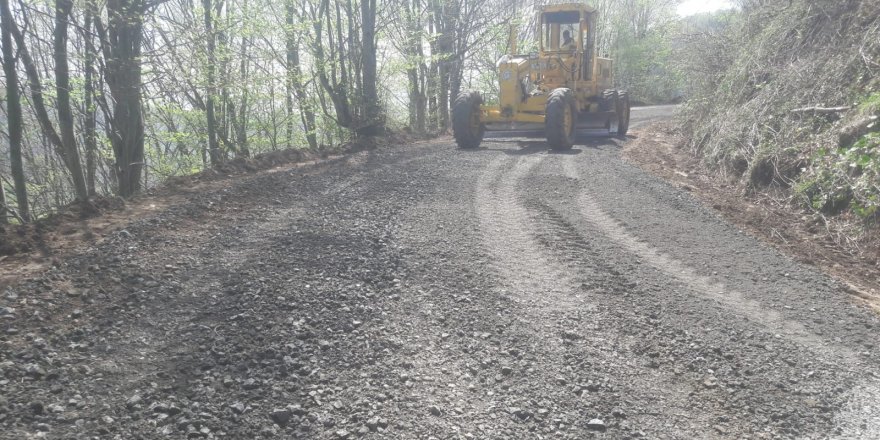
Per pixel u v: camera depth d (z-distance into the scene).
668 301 4.34
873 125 6.83
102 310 3.64
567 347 3.57
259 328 3.54
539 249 5.35
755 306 4.35
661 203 7.36
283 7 14.73
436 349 3.46
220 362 3.15
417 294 4.20
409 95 21.45
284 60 15.30
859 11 9.27
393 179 8.43
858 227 6.31
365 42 14.45
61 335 3.30
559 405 2.97
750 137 9.22
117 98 10.18
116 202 6.02
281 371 3.09
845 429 2.91
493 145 13.32
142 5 9.61
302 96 16.08
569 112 12.42
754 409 3.04
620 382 3.23
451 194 7.48
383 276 4.48
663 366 3.43
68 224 5.24
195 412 2.70
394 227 5.82
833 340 3.87
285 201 6.80
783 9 11.67
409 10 17.62
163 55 10.09
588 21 13.95
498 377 3.19
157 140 15.16
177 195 6.73
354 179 8.36
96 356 3.13
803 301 4.50
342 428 2.66
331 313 3.80
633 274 4.84
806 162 7.73
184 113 14.30
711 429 2.86
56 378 2.89
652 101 38.69
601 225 6.28
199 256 4.71
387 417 2.76
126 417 2.63
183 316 3.65
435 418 2.78
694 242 5.84
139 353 3.20
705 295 4.50
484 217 6.37
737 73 11.70
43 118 9.89
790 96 9.23
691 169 10.12
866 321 4.20
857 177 6.68
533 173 9.09
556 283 4.57
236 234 5.37
